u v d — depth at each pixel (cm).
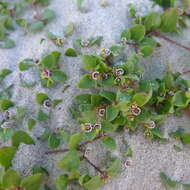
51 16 14
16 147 11
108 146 11
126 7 14
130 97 11
